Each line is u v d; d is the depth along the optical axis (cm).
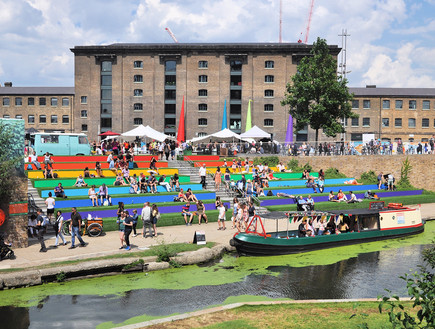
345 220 2528
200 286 1617
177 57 6253
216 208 2927
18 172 1988
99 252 1891
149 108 6275
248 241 2067
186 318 1154
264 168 3825
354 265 1989
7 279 1527
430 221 3253
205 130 6269
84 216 2448
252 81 6238
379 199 3619
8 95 6888
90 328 1207
